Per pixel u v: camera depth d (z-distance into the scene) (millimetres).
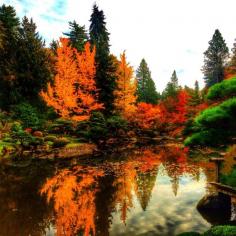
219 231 6715
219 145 8297
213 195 11477
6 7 44219
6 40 42875
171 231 9523
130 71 41531
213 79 71438
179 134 43406
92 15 54625
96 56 40719
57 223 10602
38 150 28594
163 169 20422
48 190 15211
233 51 51250
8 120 34375
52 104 34125
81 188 15508
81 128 34969
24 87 40562
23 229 10141
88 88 36281
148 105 42875
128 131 40688
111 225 10242
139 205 12406
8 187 15938
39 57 43031
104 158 26062
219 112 7531
